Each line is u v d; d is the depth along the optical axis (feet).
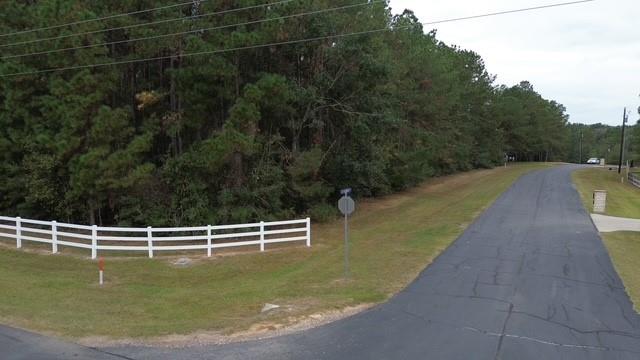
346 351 28.94
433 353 28.63
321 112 97.04
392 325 33.63
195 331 32.73
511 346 29.94
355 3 92.79
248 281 49.85
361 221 94.02
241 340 30.96
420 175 139.95
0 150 81.20
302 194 90.94
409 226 83.66
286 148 95.50
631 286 45.21
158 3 75.92
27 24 83.66
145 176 75.31
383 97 105.09
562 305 38.88
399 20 134.41
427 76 139.54
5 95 80.38
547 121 359.46
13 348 29.25
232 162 83.76
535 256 56.90
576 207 103.71
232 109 75.97
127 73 85.40
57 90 72.90
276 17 76.69
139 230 61.72
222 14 77.20
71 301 41.39
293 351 28.99
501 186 150.71
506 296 40.98
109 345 29.96
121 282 50.26
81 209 81.92
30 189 79.05
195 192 80.69
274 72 89.35
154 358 27.89
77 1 75.51
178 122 80.79
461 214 93.56
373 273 49.65
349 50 89.61
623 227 79.36
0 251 65.62
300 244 70.74
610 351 29.63
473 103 230.07
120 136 75.51
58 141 73.51
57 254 64.44
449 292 42.06
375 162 107.14
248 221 83.66
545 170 234.99
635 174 219.00
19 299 41.22
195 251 67.21
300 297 41.45
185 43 77.30
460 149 192.85
